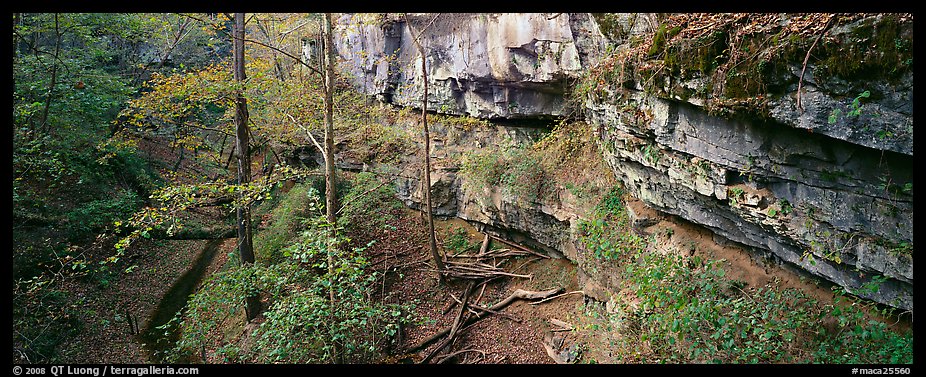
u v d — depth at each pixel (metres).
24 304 11.43
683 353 7.28
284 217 15.62
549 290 13.41
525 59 13.50
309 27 23.69
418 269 15.54
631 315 8.59
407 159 18.56
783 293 7.11
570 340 11.13
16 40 15.22
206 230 17.80
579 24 11.68
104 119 17.84
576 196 12.48
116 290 14.28
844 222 5.89
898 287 5.71
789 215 6.49
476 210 16.50
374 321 11.40
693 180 7.69
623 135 9.09
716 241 8.58
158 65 23.41
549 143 14.35
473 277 14.84
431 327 13.30
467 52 15.65
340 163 20.06
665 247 9.23
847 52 5.03
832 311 6.30
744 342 6.95
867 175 5.58
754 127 6.42
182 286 15.34
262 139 16.44
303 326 10.57
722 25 6.27
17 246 12.60
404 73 20.06
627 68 8.24
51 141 13.93
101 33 18.75
